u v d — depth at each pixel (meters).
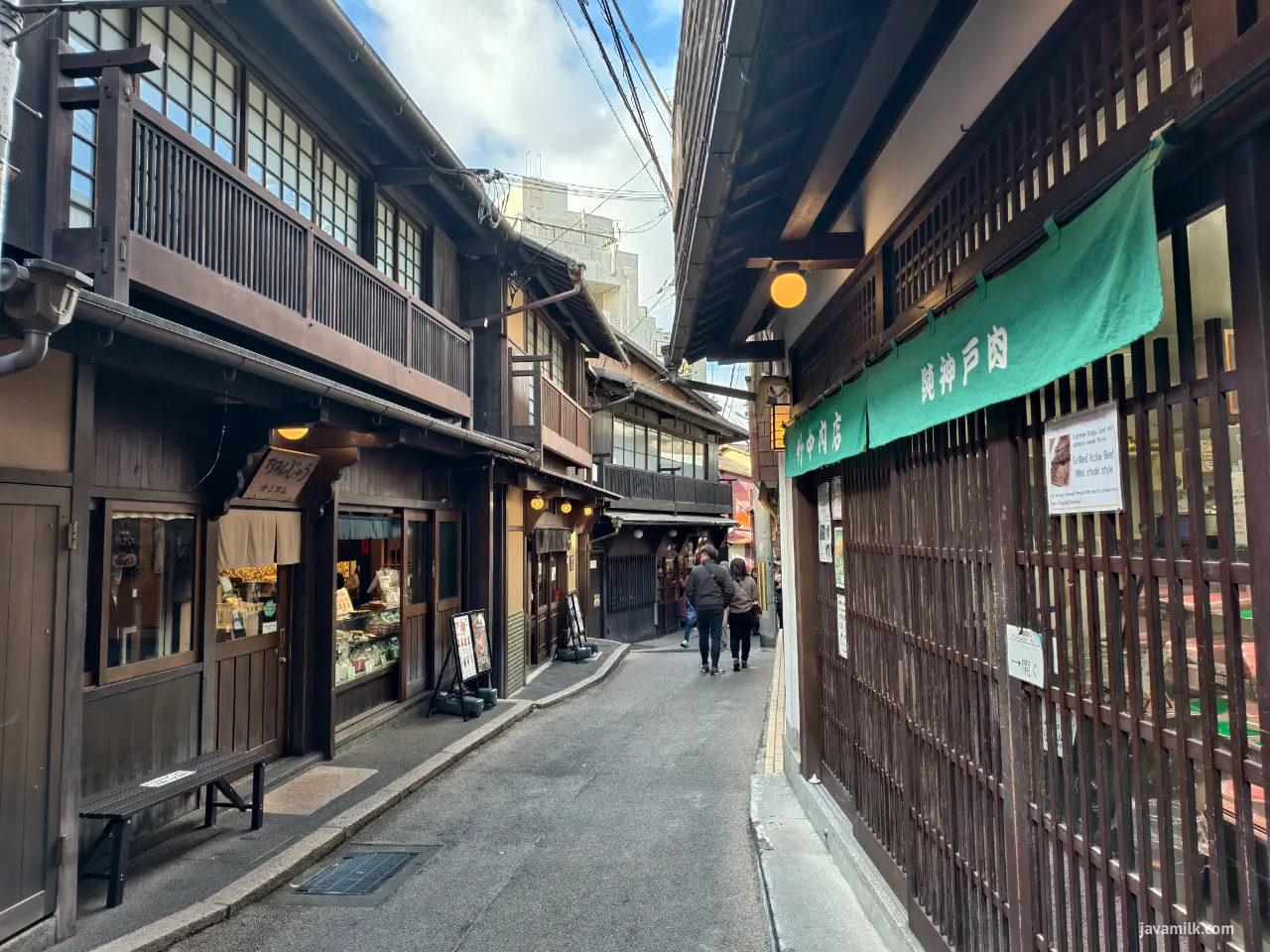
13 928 4.05
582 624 18.23
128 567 5.58
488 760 8.41
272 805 6.52
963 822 3.30
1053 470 2.56
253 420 6.25
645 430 25.81
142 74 5.70
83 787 5.09
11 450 4.25
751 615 14.70
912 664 3.91
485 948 4.34
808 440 6.05
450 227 11.27
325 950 4.33
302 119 7.78
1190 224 1.96
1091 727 2.38
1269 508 1.65
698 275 5.02
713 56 3.27
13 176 4.33
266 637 7.46
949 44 3.28
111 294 4.48
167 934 4.36
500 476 12.08
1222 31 1.70
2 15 3.44
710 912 4.72
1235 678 1.78
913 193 3.78
